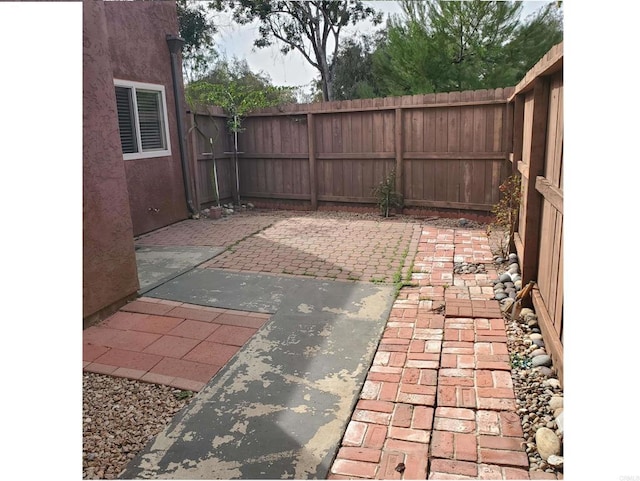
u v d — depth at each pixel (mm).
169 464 2070
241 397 2570
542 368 2715
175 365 2938
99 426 2350
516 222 4996
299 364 2910
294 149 8305
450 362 2869
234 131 8500
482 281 4363
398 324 3461
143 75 6555
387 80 11523
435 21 9945
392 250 5516
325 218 7605
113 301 3791
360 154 7770
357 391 2588
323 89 17297
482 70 10180
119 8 6074
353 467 2016
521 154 5250
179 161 7410
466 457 2045
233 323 3539
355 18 16703
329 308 3789
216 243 6012
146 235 6574
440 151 7156
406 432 2230
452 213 7305
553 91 3082
